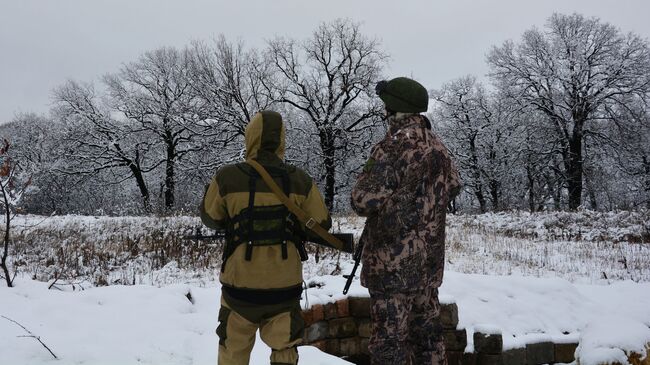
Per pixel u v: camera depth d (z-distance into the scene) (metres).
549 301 6.21
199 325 4.73
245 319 2.68
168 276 9.33
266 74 33.22
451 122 39.59
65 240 12.97
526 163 36.25
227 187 2.66
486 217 20.72
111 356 3.88
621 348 3.69
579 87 33.12
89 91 35.81
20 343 3.88
